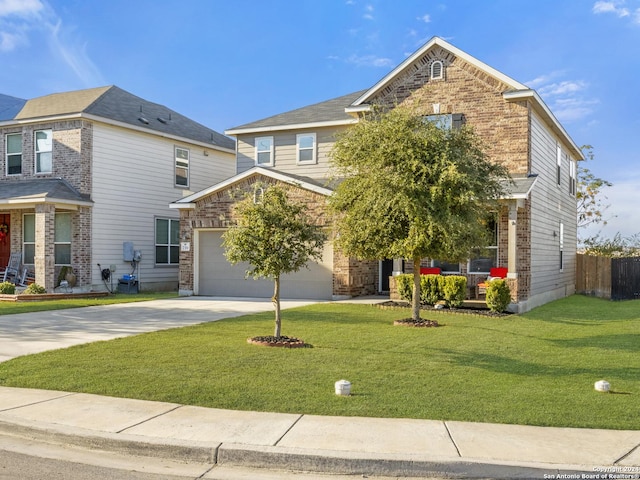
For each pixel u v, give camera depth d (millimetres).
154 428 6012
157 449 5629
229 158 29359
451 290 16188
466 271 18688
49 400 6996
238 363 8859
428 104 19281
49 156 22266
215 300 19031
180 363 8852
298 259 10758
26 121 22188
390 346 10492
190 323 13273
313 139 22688
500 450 5426
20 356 9414
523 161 18016
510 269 16422
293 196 18969
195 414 6465
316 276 19328
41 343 10617
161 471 5297
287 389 7410
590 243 36156
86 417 6363
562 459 5234
